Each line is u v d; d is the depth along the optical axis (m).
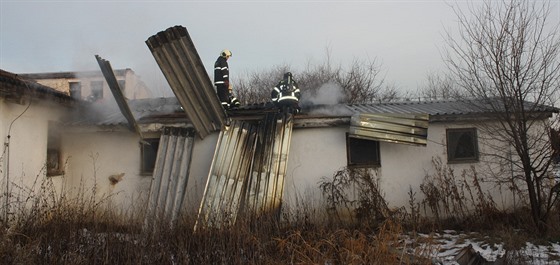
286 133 8.14
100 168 8.95
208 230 6.01
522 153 7.35
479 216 8.12
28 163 7.53
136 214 6.73
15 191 7.09
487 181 8.61
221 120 8.27
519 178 7.93
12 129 7.12
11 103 7.07
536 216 7.39
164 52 7.02
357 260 5.21
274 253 5.78
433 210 8.31
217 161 7.73
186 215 6.67
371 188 8.12
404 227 7.95
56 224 5.60
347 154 8.59
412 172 8.62
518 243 6.63
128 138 8.98
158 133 8.93
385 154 8.66
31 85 7.01
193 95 7.78
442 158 8.67
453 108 9.10
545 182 8.17
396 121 8.07
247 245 5.75
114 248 5.42
